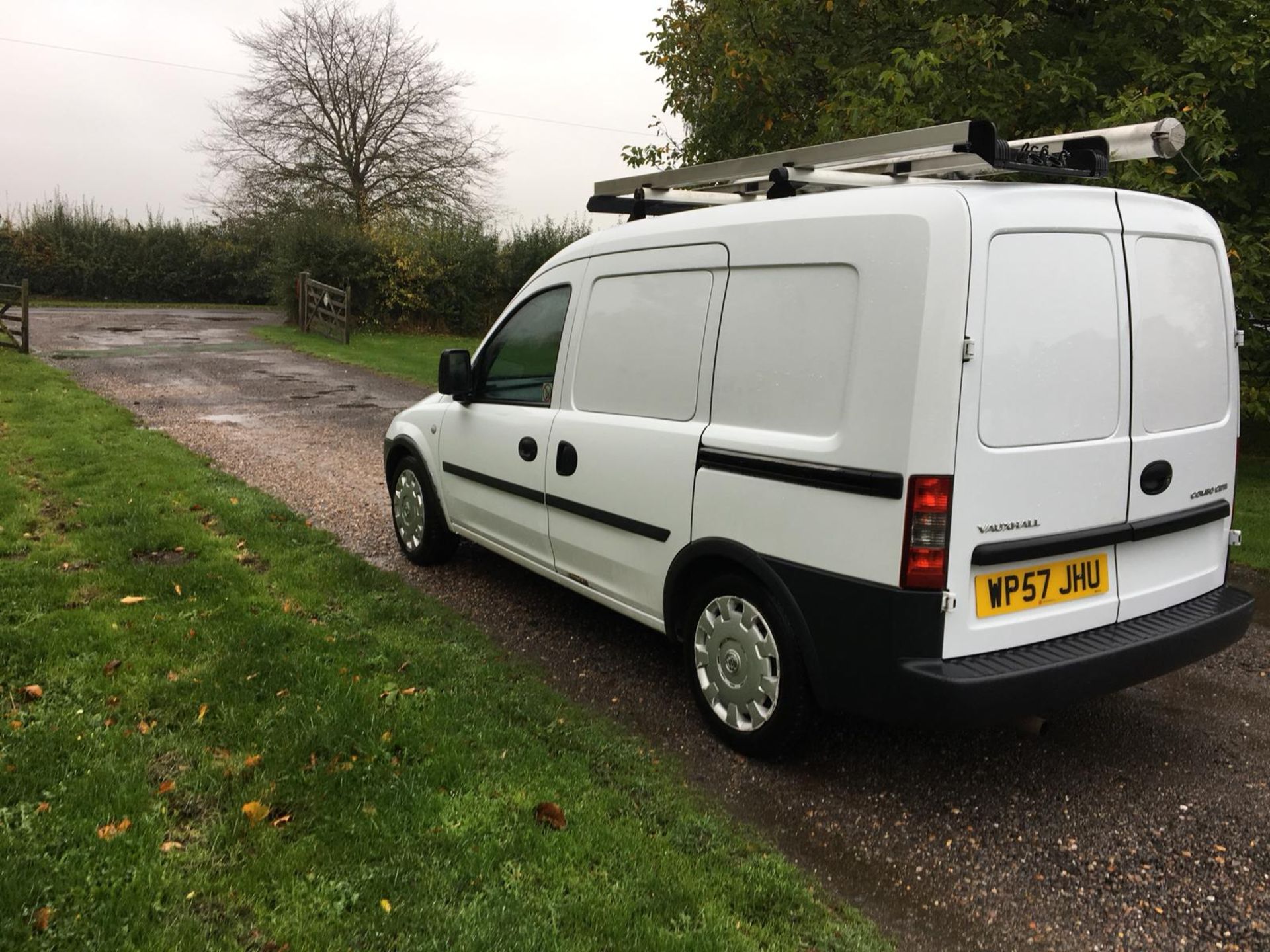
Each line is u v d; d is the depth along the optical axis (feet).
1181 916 8.84
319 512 22.40
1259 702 13.73
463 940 7.59
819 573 10.11
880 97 28.40
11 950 7.11
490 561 19.31
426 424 18.28
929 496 9.18
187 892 7.96
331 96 112.98
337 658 13.09
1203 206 30.32
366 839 8.87
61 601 14.65
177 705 11.37
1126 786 11.22
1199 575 12.03
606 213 16.14
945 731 12.50
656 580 12.57
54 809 8.95
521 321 15.74
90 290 111.34
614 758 11.14
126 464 24.93
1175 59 29.25
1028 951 8.34
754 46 32.83
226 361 55.47
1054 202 9.87
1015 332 9.51
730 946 7.81
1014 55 31.04
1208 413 11.87
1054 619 10.27
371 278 85.40
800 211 10.59
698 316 11.85
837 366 9.97
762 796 10.77
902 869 9.50
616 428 13.01
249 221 114.21
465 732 11.25
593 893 8.38
